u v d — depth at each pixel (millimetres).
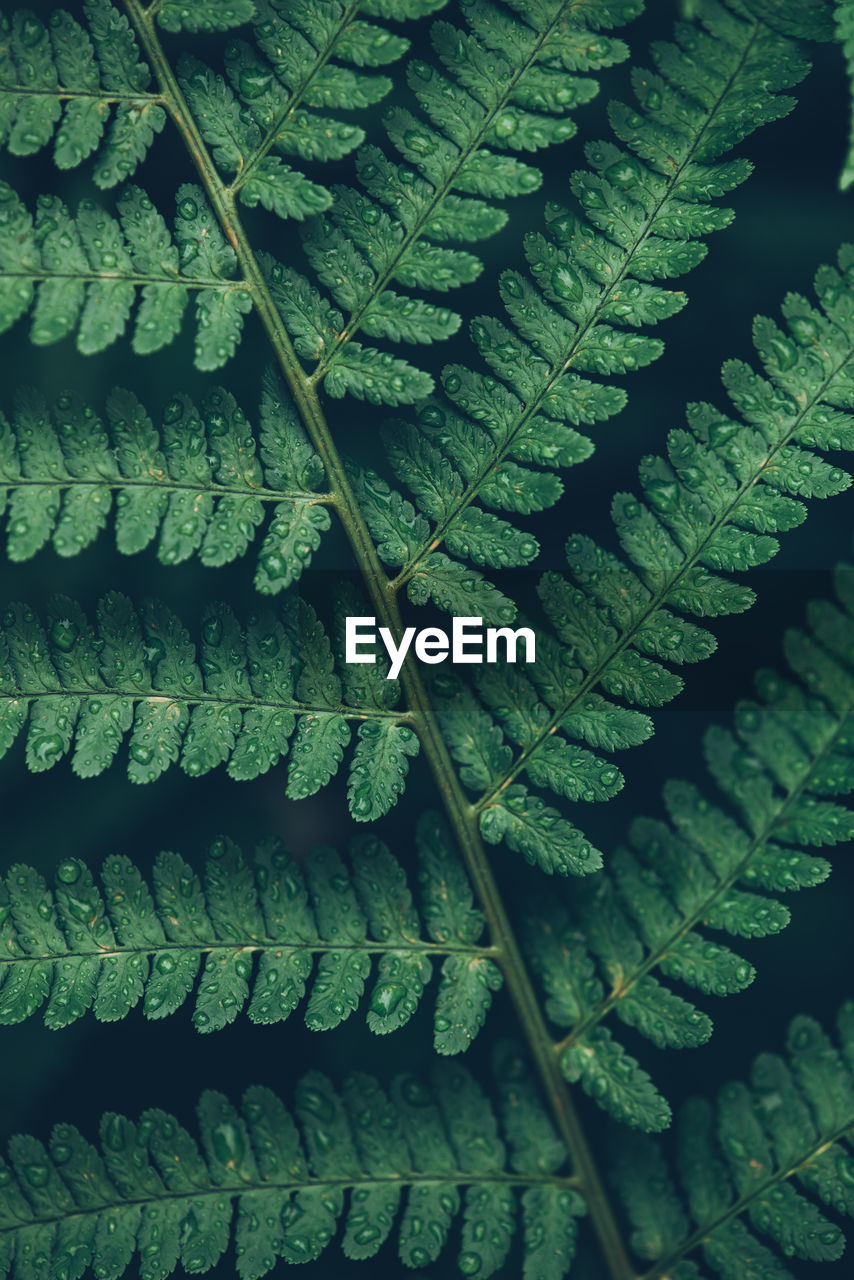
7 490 205
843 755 211
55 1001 203
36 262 203
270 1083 243
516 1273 235
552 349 210
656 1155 223
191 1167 208
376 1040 243
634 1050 245
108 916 207
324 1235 209
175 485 209
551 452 210
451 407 221
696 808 217
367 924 213
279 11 209
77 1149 205
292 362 212
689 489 210
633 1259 220
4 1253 201
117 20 208
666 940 216
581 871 211
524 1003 215
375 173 210
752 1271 212
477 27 208
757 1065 216
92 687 207
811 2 202
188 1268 203
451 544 213
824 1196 210
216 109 210
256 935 210
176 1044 245
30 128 205
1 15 205
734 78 205
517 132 208
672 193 207
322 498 213
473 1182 215
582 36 207
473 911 216
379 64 208
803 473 208
